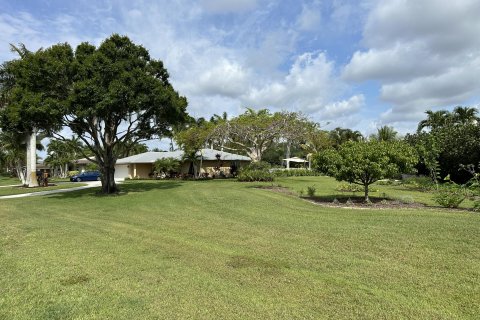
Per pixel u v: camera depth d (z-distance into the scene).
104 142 20.06
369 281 4.70
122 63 17.83
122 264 5.69
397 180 26.39
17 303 4.23
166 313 3.87
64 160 58.75
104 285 4.75
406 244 6.43
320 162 13.77
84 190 23.11
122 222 10.09
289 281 4.76
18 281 4.98
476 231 7.00
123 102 17.64
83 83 16.45
